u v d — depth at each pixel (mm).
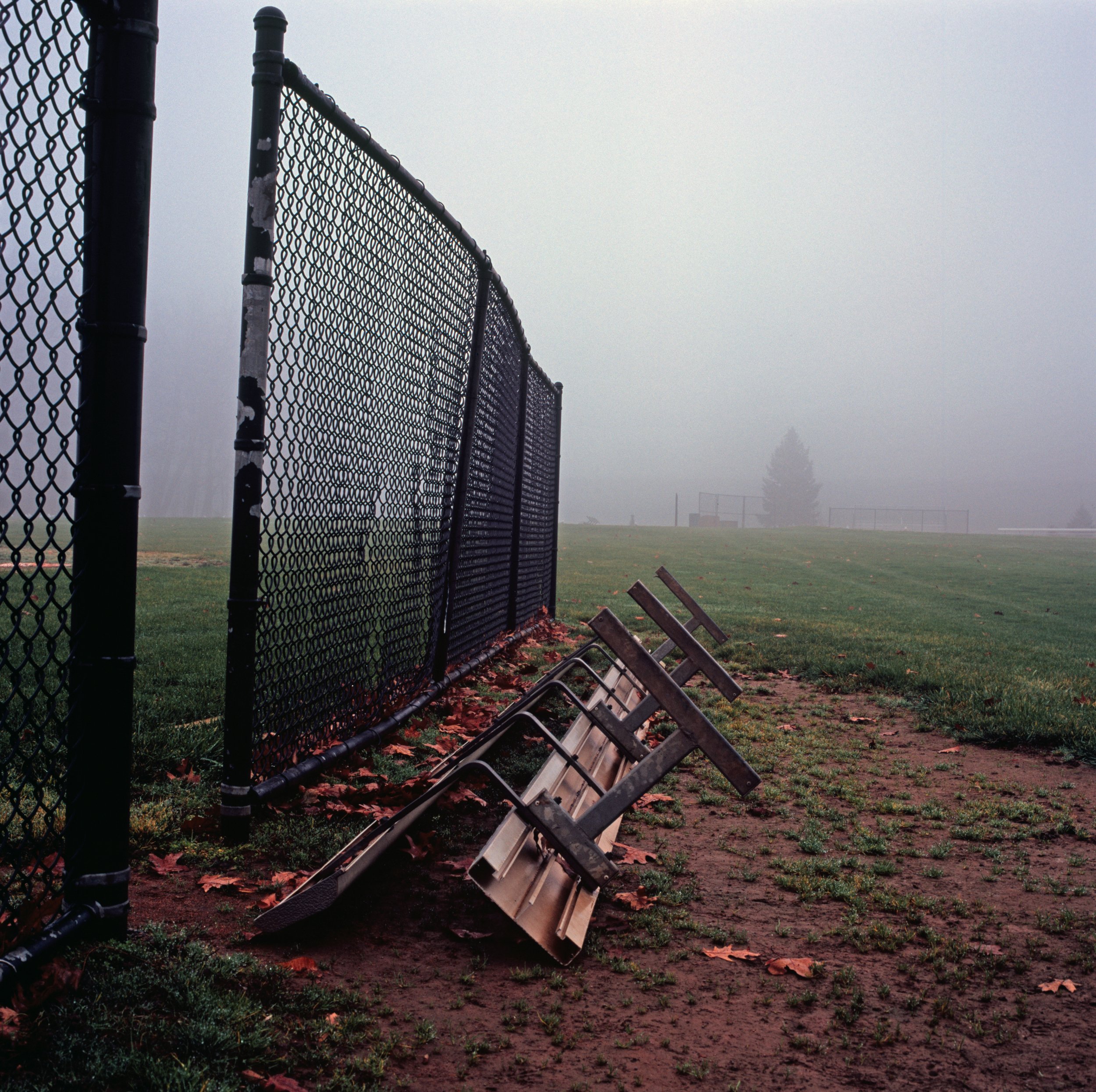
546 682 4762
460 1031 2254
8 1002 2072
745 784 2666
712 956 2781
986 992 2619
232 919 2766
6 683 5395
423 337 5285
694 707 2711
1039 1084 2150
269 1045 2092
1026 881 3580
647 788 2738
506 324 7910
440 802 3920
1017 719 6297
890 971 2746
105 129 2326
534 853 2975
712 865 3648
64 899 2396
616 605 13883
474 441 6758
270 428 3578
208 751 4316
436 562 5984
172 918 2744
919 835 4168
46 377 2090
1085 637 11977
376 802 3875
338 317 4094
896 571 24625
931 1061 2236
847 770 5238
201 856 3242
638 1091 2043
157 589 12852
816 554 31625
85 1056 1928
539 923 2643
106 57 2314
